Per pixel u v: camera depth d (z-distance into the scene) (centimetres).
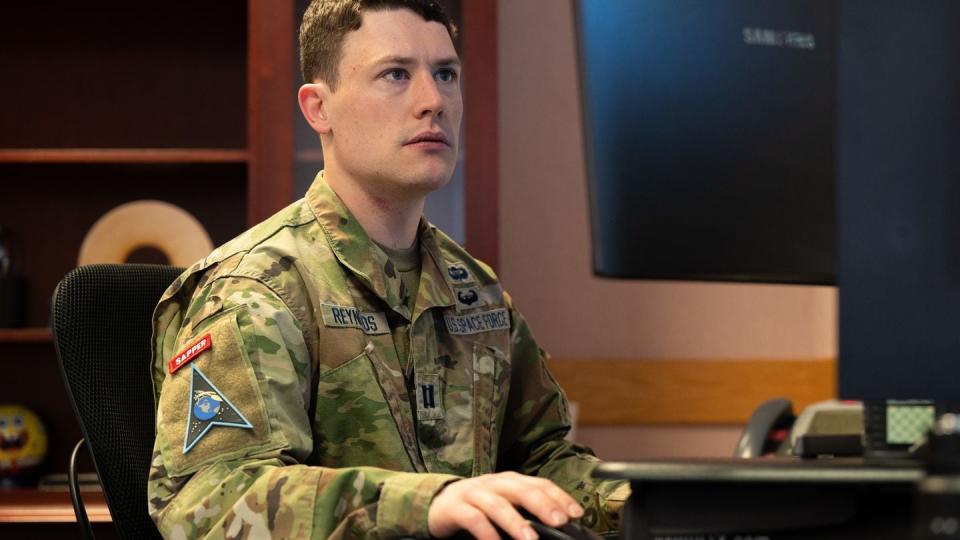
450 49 215
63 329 207
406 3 215
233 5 468
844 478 112
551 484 141
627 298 464
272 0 408
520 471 227
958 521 81
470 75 412
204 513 165
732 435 466
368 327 201
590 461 216
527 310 463
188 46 469
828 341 466
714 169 130
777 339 467
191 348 184
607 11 128
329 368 195
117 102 468
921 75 120
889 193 120
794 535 119
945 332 119
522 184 463
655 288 466
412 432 200
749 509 118
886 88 120
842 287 120
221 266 198
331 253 205
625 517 121
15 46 467
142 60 468
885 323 119
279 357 184
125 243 443
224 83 468
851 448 143
